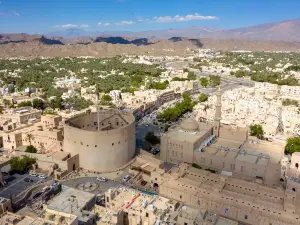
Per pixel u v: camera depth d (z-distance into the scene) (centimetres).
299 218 11275
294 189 11775
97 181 15525
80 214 11156
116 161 16900
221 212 12519
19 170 15762
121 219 11150
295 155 14538
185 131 18938
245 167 15738
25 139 19138
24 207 12581
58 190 13850
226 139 19212
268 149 17525
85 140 16425
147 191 14438
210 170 16500
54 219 9938
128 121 19312
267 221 11612
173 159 17962
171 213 11144
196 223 10225
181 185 13638
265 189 13062
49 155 16725
